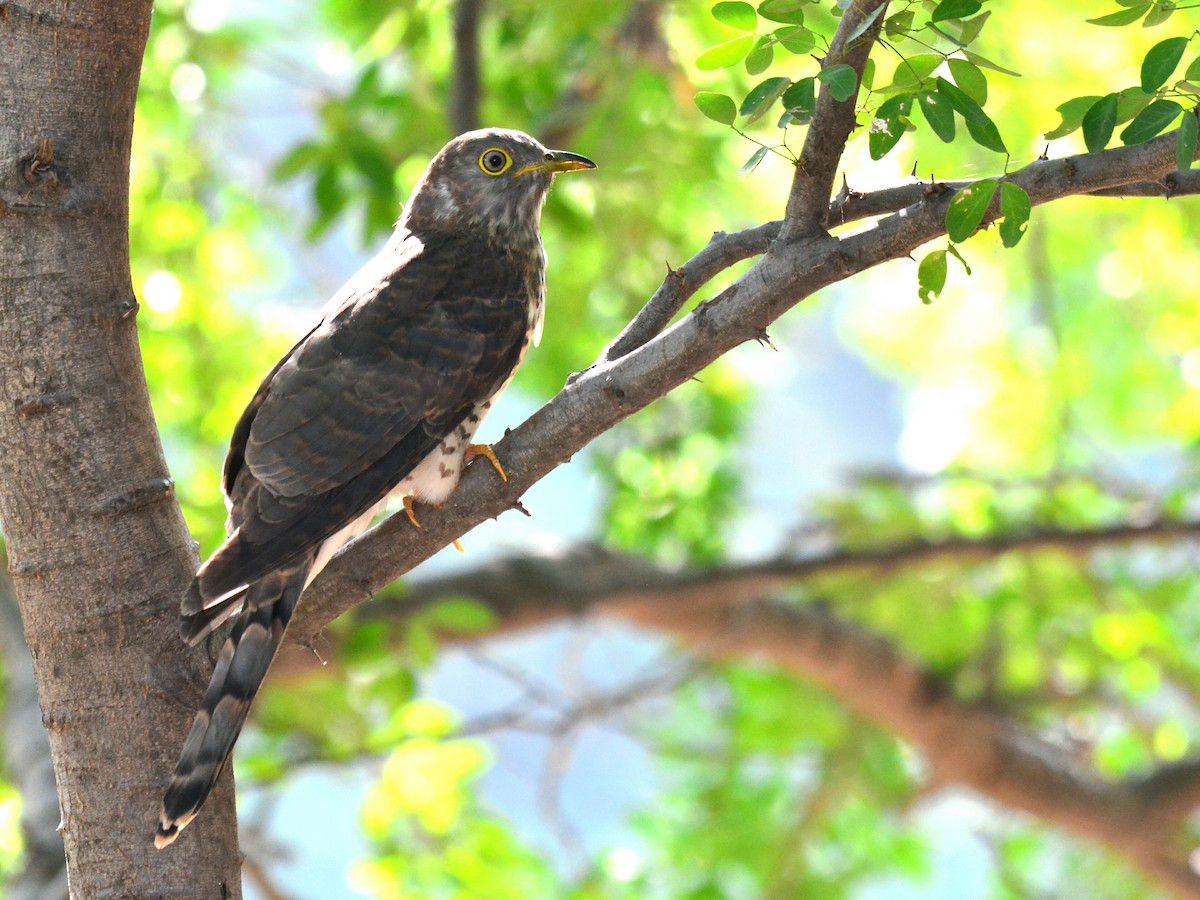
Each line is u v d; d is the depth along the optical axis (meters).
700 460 14.09
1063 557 13.83
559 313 13.14
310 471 6.18
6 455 4.92
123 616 4.95
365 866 11.24
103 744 4.92
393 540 5.52
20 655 9.89
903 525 13.74
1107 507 14.27
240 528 5.67
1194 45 11.34
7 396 4.90
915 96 4.85
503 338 7.09
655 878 14.75
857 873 15.65
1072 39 12.18
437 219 7.78
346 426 6.38
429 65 12.54
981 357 15.88
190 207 12.56
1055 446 15.23
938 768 15.20
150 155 12.97
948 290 15.96
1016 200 4.81
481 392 6.91
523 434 5.38
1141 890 16.55
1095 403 15.93
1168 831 14.85
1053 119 11.62
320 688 10.95
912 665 14.91
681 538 14.12
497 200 7.79
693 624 14.82
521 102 12.21
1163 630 13.50
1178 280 14.55
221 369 12.48
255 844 11.76
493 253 7.67
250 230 14.17
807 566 13.28
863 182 8.11
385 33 12.26
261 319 13.06
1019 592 14.03
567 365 13.66
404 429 6.51
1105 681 15.68
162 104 12.60
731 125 5.07
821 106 4.81
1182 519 12.89
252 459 6.14
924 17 5.78
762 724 15.87
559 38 11.91
